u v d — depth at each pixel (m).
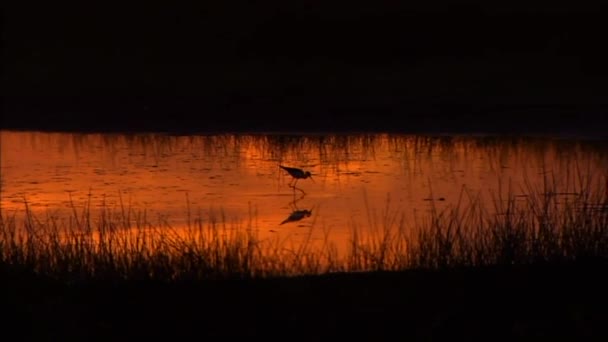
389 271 38.03
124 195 56.38
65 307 35.31
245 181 60.09
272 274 38.09
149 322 33.88
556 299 35.34
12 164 68.44
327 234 45.28
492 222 44.28
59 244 41.91
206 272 37.88
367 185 58.00
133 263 38.50
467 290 36.00
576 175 58.44
